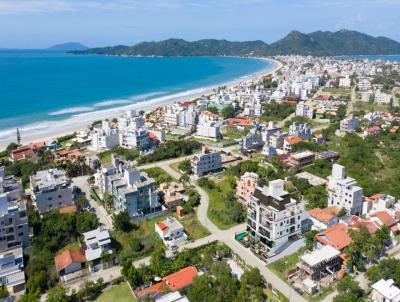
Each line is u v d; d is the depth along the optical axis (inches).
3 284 3491.6
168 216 4933.6
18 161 6643.7
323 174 6077.8
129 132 7839.6
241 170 6289.4
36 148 7440.9
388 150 7377.0
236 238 4335.6
